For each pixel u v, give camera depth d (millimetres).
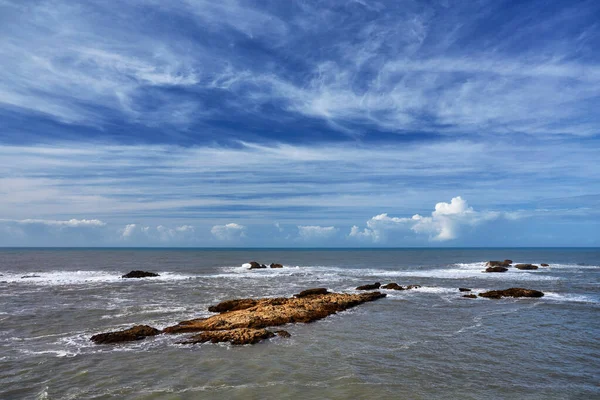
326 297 35406
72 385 16312
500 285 48875
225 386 16281
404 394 15633
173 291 42594
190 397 15188
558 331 25562
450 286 47938
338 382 16781
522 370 18422
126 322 27219
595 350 21500
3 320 27594
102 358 19625
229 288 45562
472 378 17406
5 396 15227
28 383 16484
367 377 17375
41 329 25188
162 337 23281
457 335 24516
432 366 18875
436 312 31703
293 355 20328
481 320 28703
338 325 27109
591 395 15758
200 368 18344
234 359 19625
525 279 55531
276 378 17172
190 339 22844
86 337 23406
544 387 16484
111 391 15750
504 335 24500
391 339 23500
